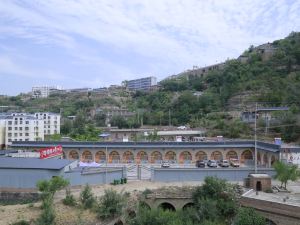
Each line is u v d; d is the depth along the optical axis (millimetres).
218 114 172625
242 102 172500
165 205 66188
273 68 195125
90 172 73438
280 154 85125
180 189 67000
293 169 67188
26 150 115438
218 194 61375
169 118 198375
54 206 56719
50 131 193125
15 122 168875
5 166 70188
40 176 69250
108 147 112875
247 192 62312
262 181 66188
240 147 108375
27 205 58656
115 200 57844
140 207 58844
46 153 81188
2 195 67875
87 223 54250
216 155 110188
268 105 156250
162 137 154625
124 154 112938
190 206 63375
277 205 54406
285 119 125375
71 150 115312
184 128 170875
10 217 52750
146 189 66812
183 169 75875
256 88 178500
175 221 50906
